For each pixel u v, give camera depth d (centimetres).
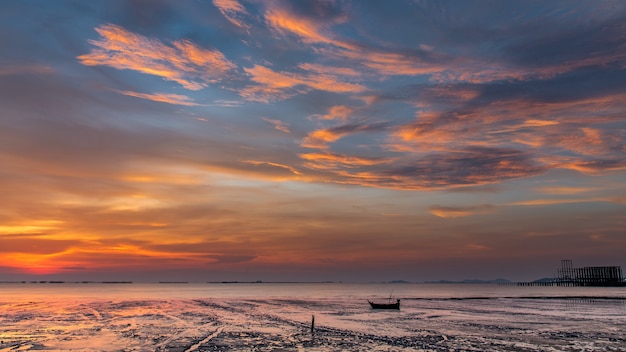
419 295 13812
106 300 9794
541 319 5219
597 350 3008
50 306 7575
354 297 12312
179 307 7375
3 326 4375
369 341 3369
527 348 3075
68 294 14088
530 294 13862
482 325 4516
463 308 7356
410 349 3030
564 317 5497
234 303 8675
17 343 3272
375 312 6391
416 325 4516
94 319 5134
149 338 3506
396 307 7194
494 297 11812
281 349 3022
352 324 4619
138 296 12338
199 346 3130
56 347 3102
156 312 6244
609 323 4716
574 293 14425
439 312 6412
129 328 4184
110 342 3303
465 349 3034
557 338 3538
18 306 7575
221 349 3014
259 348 3058
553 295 12794
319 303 8881
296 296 12875
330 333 3838
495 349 3041
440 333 3847
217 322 4775
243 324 4566
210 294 14388
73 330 4034
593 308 7238
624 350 3009
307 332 3903
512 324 4619
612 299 10331
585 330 4069
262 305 8038
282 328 4203
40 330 4041
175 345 3169
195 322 4769
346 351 2950
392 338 3534
